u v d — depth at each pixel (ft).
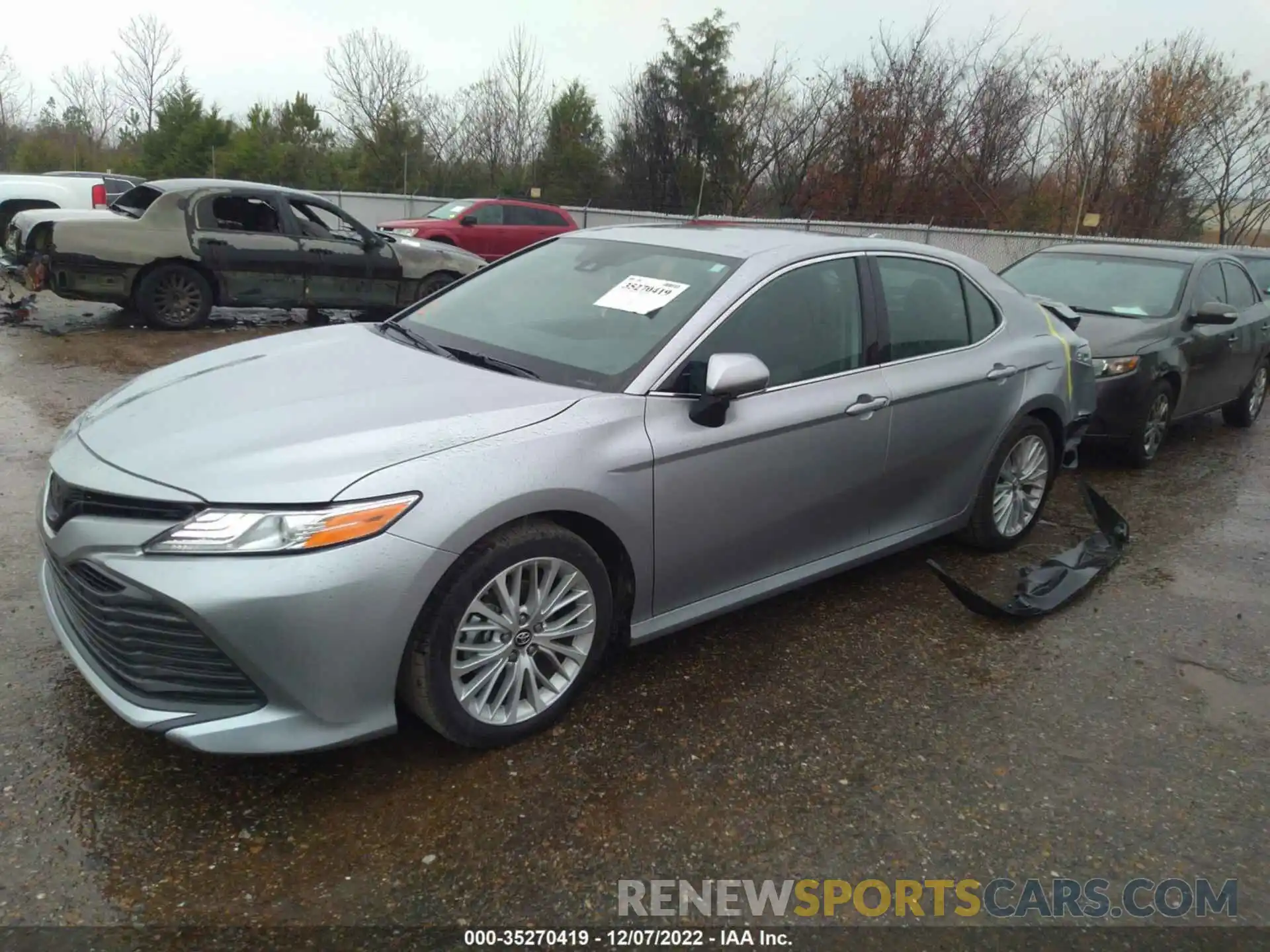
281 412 9.39
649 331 11.05
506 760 9.55
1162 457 23.90
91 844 8.06
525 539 9.21
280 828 8.41
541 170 113.09
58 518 8.92
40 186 42.47
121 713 8.29
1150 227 82.69
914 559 15.81
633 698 10.89
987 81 89.61
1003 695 11.55
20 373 24.58
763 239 12.89
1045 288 24.79
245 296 32.65
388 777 9.19
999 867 8.59
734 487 11.06
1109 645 13.08
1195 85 79.77
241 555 7.97
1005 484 15.71
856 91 90.84
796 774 9.70
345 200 94.32
